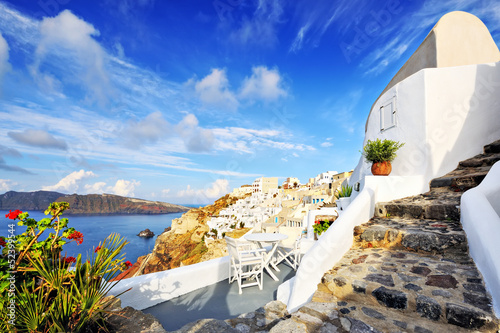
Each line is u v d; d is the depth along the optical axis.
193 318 3.19
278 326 2.27
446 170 5.55
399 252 3.39
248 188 104.31
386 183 5.26
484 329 1.92
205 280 4.37
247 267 5.30
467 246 3.01
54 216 2.18
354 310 2.43
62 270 1.97
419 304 2.22
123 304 3.19
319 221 6.55
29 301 1.75
